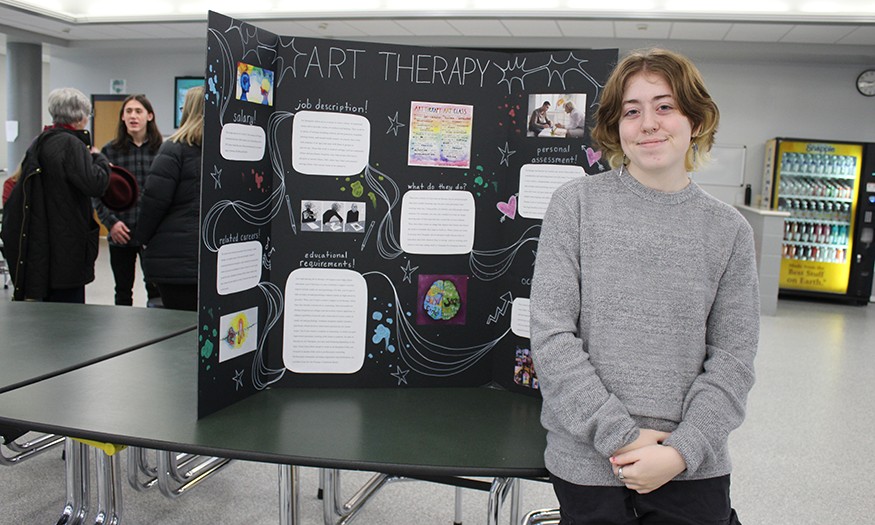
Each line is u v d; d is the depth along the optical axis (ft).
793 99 26.05
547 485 9.09
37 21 25.46
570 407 3.73
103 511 5.75
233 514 8.02
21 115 28.63
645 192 3.94
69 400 4.97
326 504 7.16
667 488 3.76
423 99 5.26
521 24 22.79
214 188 4.54
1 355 6.08
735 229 3.91
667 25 21.76
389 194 5.32
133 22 25.27
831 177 25.62
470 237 5.44
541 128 5.16
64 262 10.91
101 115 32.63
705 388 3.78
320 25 24.47
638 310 3.81
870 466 9.96
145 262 9.87
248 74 4.79
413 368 5.55
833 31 21.25
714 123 3.95
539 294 4.01
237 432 4.50
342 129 5.20
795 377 14.64
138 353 6.29
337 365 5.46
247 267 5.01
